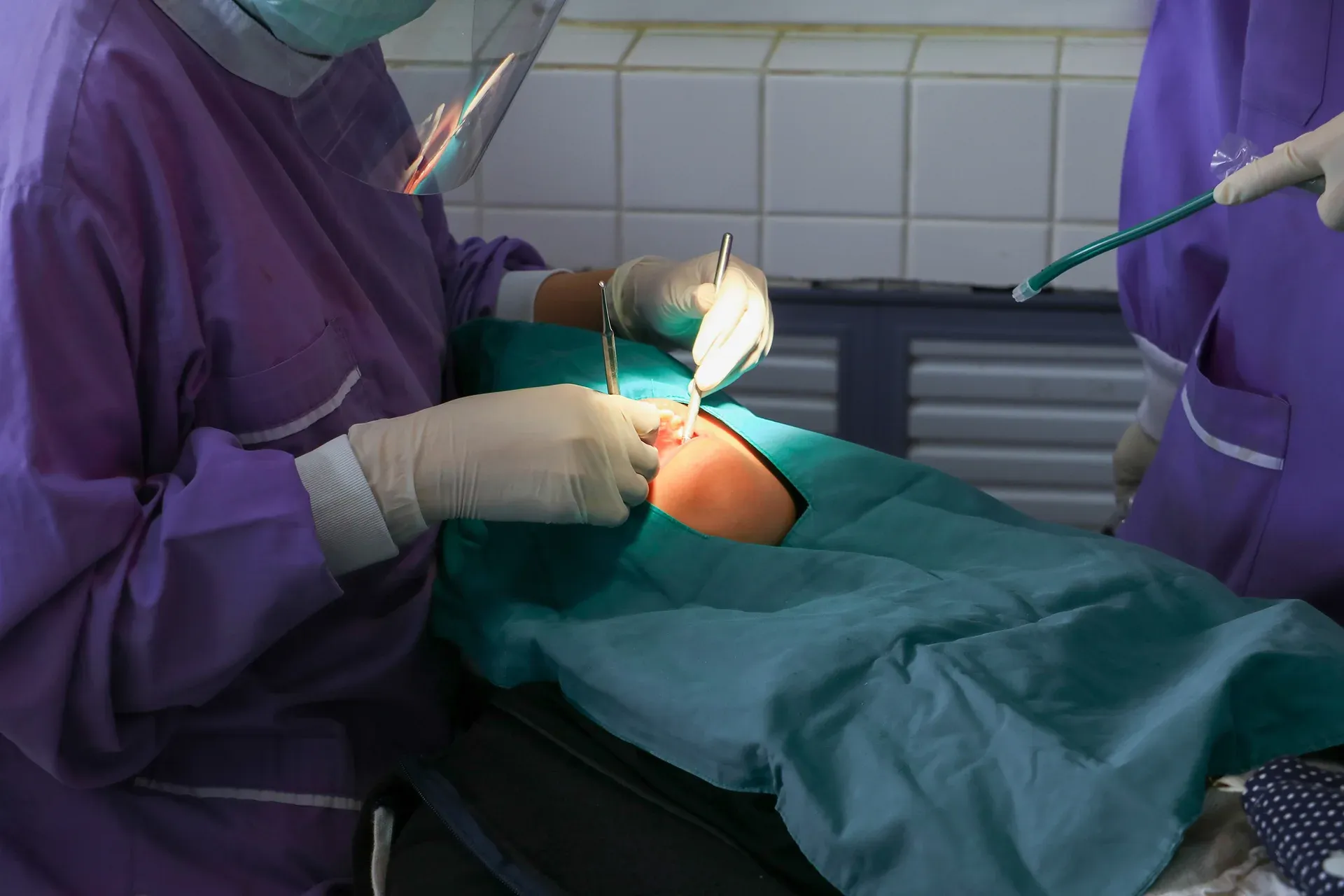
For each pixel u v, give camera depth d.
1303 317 1.50
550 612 1.38
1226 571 1.62
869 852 0.99
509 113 2.37
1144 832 0.95
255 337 1.26
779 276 2.43
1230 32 1.65
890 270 2.40
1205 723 1.00
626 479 1.34
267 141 1.35
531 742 1.27
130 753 1.24
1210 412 1.59
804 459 1.50
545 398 1.33
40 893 1.26
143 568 1.15
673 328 1.72
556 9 1.34
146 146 1.18
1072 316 2.37
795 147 2.33
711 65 2.32
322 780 1.34
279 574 1.16
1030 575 1.28
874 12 2.42
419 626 1.43
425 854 1.16
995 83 2.24
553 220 2.44
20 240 1.11
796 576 1.34
